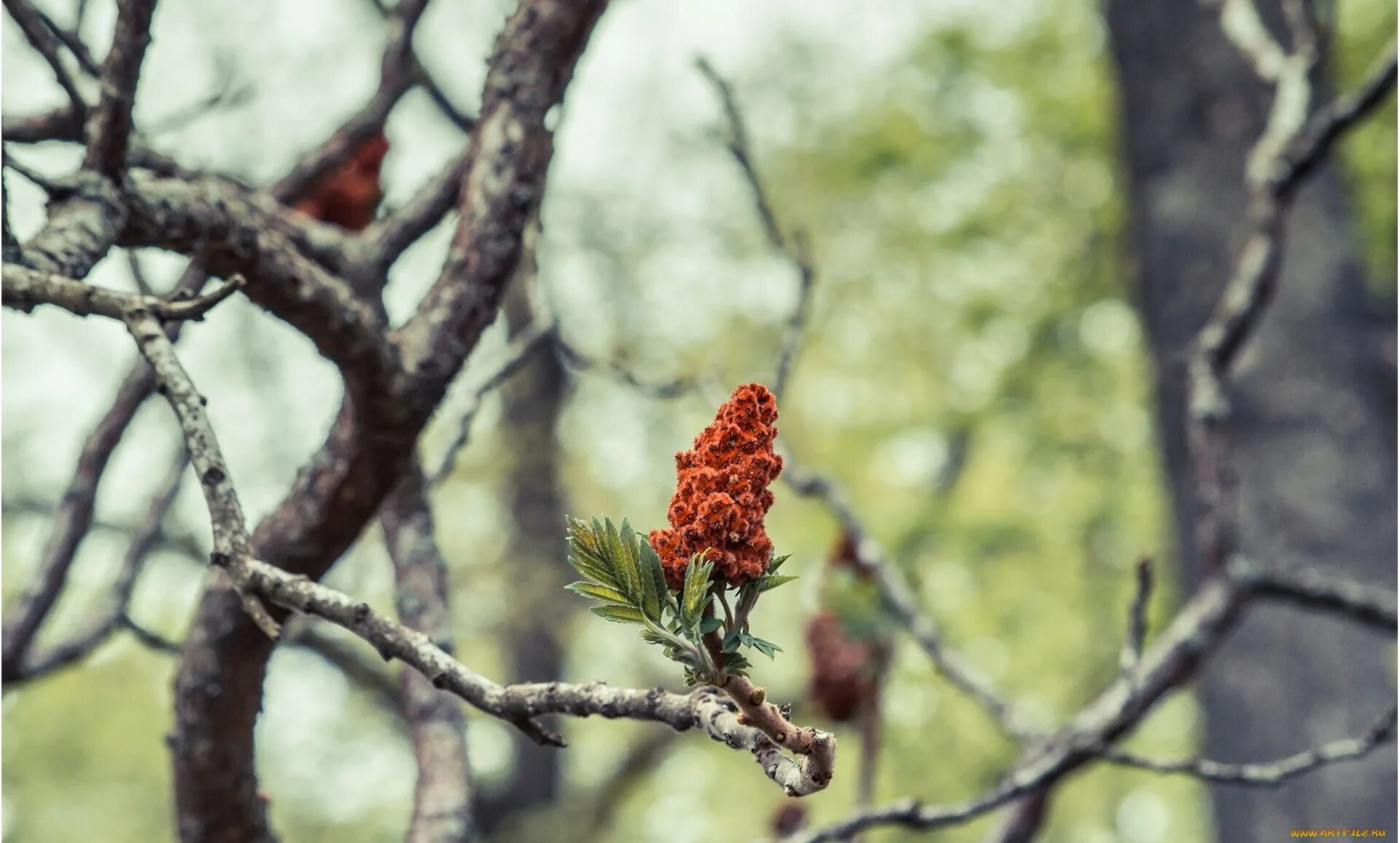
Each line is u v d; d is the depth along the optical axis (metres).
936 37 13.25
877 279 14.36
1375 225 9.54
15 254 1.49
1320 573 6.44
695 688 1.24
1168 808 17.09
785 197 14.22
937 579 13.49
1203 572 7.16
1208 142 7.21
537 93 2.04
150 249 1.71
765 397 1.20
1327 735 6.45
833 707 3.25
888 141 13.48
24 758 15.07
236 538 1.30
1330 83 6.98
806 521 12.41
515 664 12.72
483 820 12.86
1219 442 3.37
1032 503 14.39
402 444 1.93
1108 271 12.94
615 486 14.15
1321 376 6.75
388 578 7.37
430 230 2.57
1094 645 14.23
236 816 2.15
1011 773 3.13
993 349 13.72
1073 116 12.70
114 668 14.72
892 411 14.65
